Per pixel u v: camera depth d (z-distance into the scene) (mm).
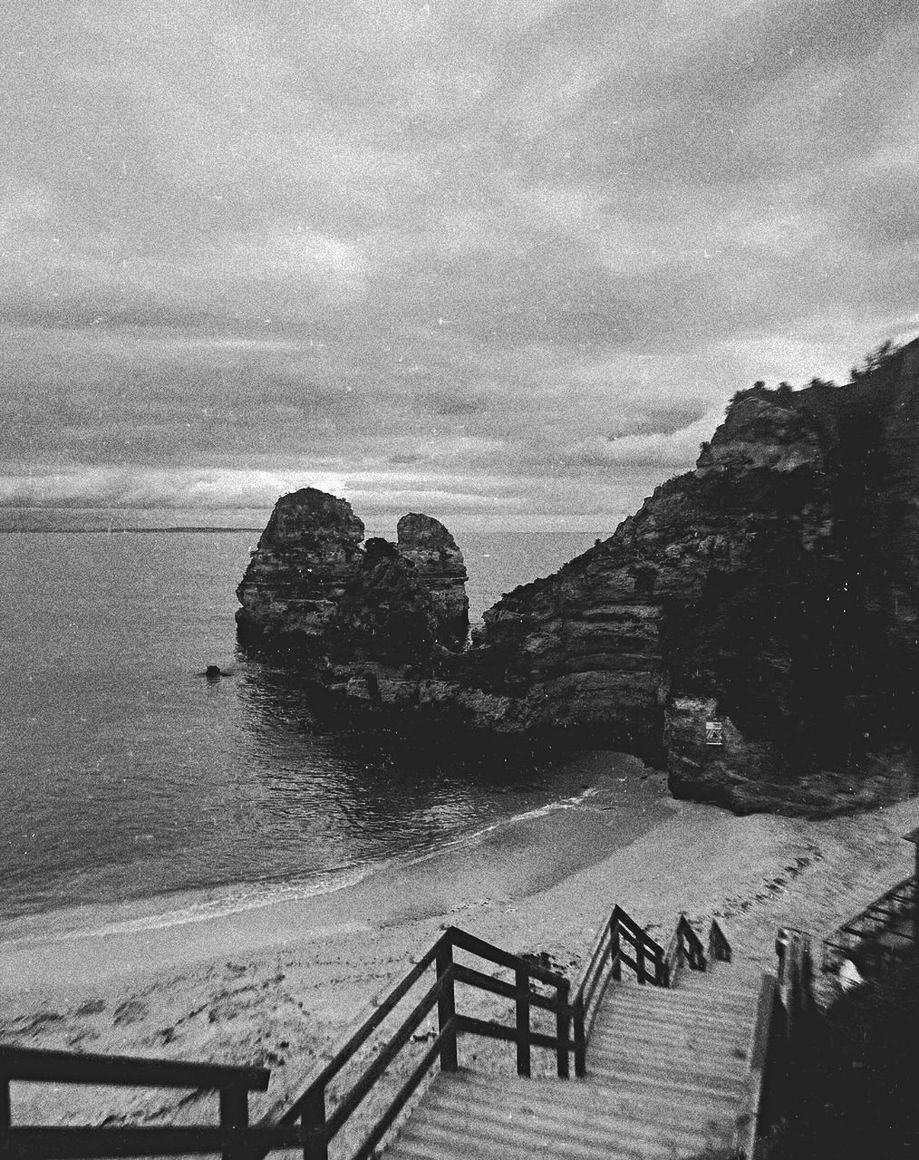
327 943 26109
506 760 51812
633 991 11453
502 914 28344
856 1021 11352
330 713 63594
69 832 39406
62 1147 2748
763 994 8969
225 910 29969
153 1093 15477
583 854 35406
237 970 23750
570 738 56094
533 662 57812
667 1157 6078
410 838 38219
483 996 19859
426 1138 5961
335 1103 13398
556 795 44750
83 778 48969
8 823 40781
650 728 54656
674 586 55625
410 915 28891
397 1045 5848
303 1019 19625
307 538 103688
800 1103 8266
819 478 51406
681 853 34438
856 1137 7477
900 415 49469
